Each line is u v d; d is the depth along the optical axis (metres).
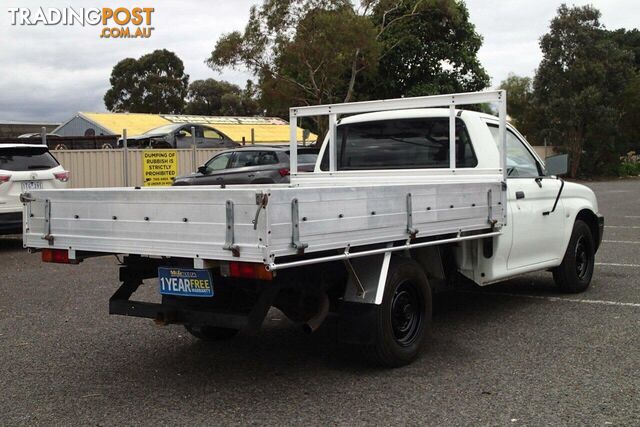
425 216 5.14
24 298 8.03
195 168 19.59
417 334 5.34
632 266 9.80
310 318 4.92
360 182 6.78
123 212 4.61
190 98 62.84
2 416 4.32
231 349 5.84
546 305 7.34
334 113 7.08
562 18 44.47
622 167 48.41
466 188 5.60
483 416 4.18
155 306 4.86
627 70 45.50
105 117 35.84
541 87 45.75
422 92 26.45
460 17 27.02
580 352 5.53
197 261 4.25
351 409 4.34
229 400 4.55
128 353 5.74
